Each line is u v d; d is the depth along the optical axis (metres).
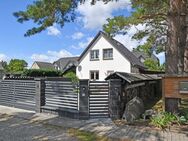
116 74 11.72
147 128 9.48
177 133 8.77
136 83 13.45
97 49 37.50
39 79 13.41
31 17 12.27
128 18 15.37
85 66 38.44
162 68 39.28
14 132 9.12
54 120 11.30
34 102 13.81
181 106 13.29
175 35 10.62
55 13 12.17
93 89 11.55
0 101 16.14
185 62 17.69
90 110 11.52
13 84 15.27
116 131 9.22
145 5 14.91
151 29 18.64
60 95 12.50
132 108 10.87
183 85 9.62
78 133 9.03
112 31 15.52
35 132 9.16
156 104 14.79
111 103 11.41
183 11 11.70
